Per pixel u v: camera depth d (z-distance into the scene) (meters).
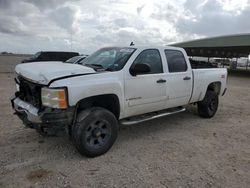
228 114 7.00
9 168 3.39
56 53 21.14
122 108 4.19
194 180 3.18
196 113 6.89
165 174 3.32
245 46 24.27
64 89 3.37
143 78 4.41
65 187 2.96
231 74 27.64
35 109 3.54
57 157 3.79
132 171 3.38
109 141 3.97
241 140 4.76
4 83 12.59
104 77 3.87
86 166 3.51
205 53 41.28
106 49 5.09
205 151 4.16
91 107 3.90
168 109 5.48
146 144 4.43
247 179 3.24
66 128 3.62
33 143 4.32
